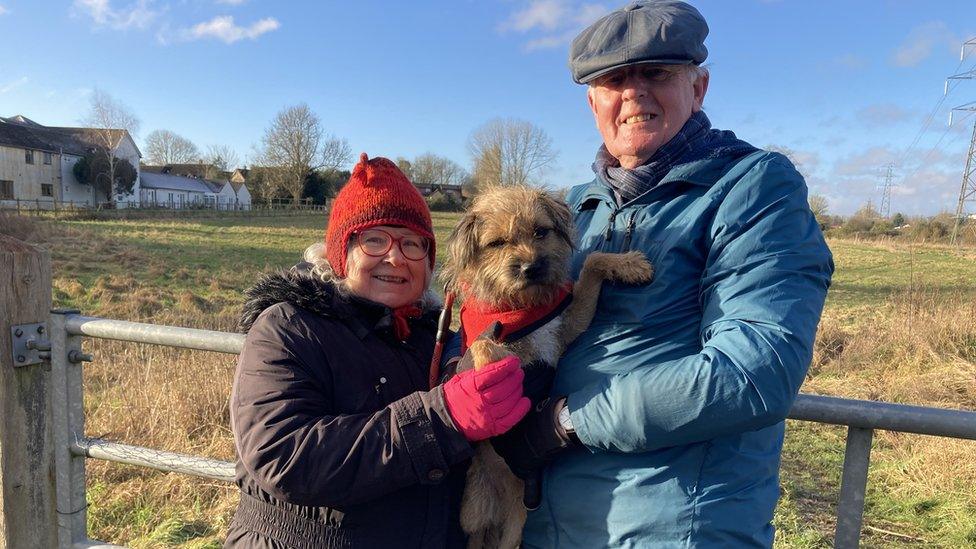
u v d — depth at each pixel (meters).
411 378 2.29
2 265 2.72
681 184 2.08
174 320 11.97
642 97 2.19
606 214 2.40
